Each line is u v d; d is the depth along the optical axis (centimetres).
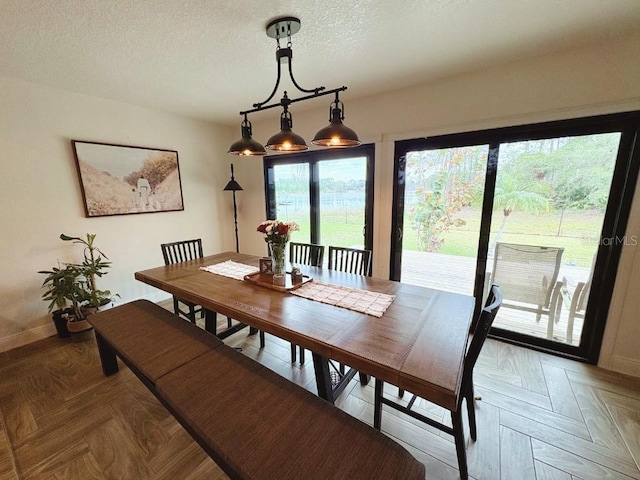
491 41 183
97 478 135
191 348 161
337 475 90
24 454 147
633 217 189
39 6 141
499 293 131
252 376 136
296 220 392
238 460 94
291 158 374
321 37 176
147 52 192
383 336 127
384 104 277
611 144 196
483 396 185
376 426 157
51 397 188
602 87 187
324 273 226
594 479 132
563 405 176
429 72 230
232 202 440
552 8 150
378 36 175
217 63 209
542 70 203
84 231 286
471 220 258
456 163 257
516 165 230
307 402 120
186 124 365
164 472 138
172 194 357
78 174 276
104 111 289
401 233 300
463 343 121
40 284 261
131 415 173
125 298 323
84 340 261
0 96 230
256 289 191
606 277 204
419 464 94
